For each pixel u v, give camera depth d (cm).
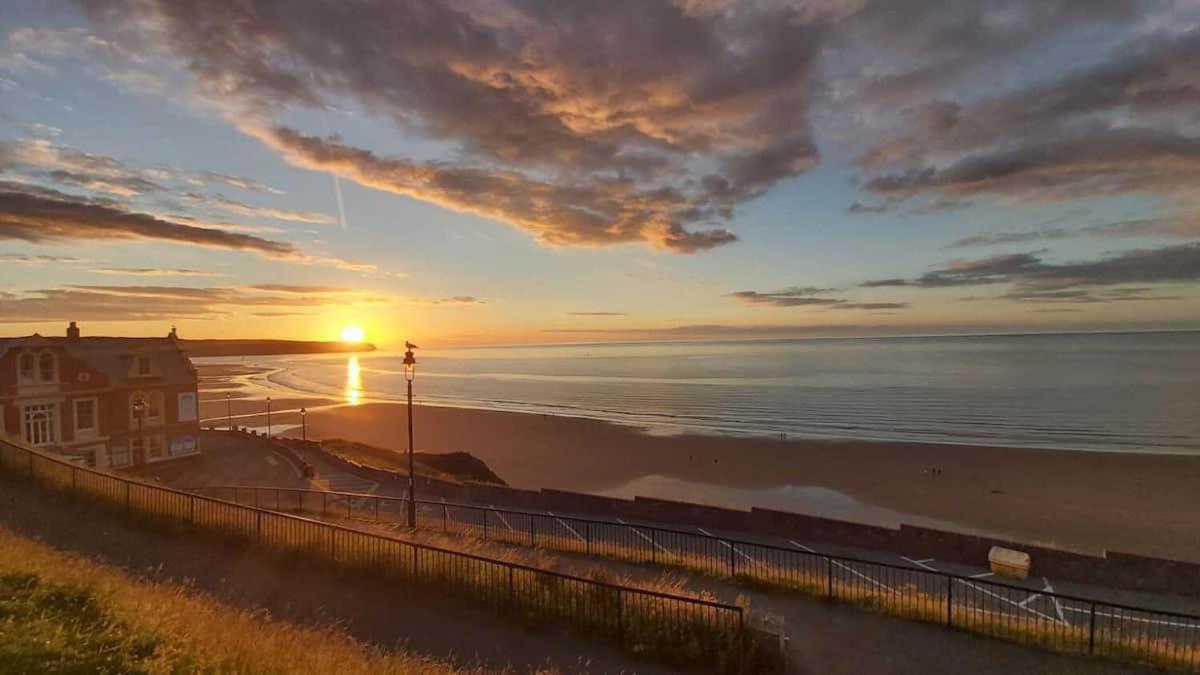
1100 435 6066
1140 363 14350
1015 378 11381
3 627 650
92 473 1723
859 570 1727
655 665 869
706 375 14662
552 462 5409
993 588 1588
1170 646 1080
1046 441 5844
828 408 8450
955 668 920
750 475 4794
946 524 3469
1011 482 4378
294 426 7700
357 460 4331
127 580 1000
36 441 3516
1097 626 1288
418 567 1159
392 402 10544
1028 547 1739
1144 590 1580
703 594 1098
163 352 4212
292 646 773
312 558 1234
